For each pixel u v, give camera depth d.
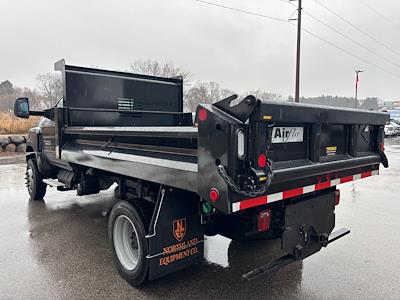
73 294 3.13
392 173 10.50
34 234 4.78
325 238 3.20
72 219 5.49
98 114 5.17
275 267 2.83
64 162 5.11
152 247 2.93
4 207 6.24
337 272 3.57
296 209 3.00
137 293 3.13
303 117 2.59
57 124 4.73
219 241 4.50
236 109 2.19
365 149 3.62
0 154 14.87
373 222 5.27
